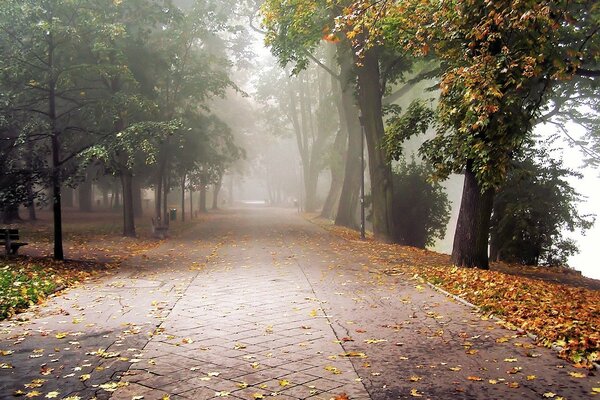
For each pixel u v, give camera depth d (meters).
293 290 10.16
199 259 15.63
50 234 22.98
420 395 4.56
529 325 6.87
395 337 6.59
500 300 8.64
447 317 7.71
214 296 9.57
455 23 9.95
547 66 10.51
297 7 19.03
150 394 4.64
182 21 24.50
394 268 13.23
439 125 12.97
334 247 19.16
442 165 13.00
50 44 14.42
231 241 21.72
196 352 5.96
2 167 13.99
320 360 5.64
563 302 8.75
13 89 14.52
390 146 14.59
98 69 15.59
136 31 25.56
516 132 10.48
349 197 32.34
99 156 13.26
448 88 9.77
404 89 32.28
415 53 11.95
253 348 6.12
